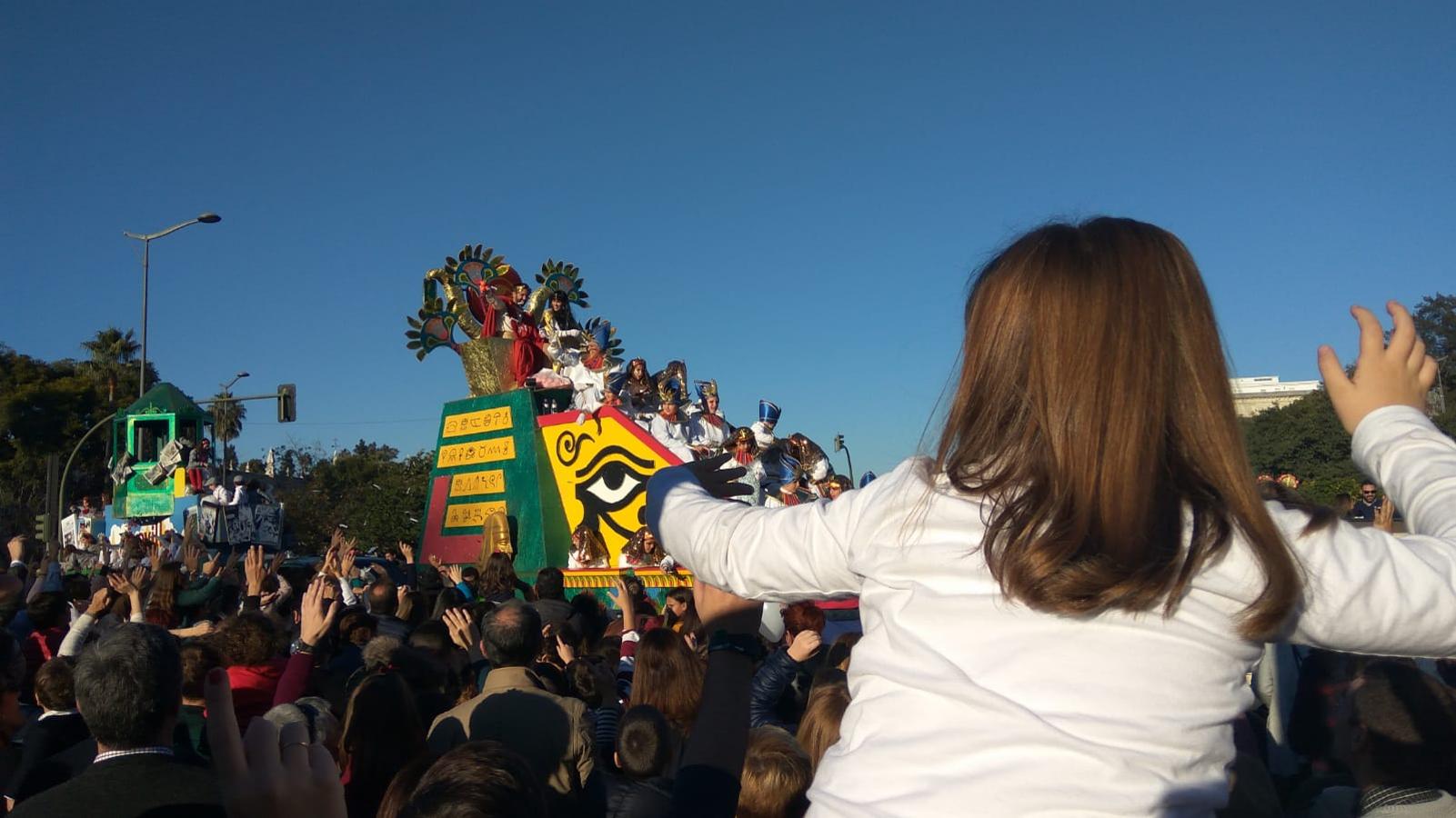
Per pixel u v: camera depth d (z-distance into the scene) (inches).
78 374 2586.1
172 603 360.5
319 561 767.1
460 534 745.0
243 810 57.6
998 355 66.2
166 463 1142.3
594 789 191.6
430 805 113.9
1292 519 62.2
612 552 625.0
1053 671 58.1
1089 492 59.2
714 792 81.0
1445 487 61.4
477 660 332.5
